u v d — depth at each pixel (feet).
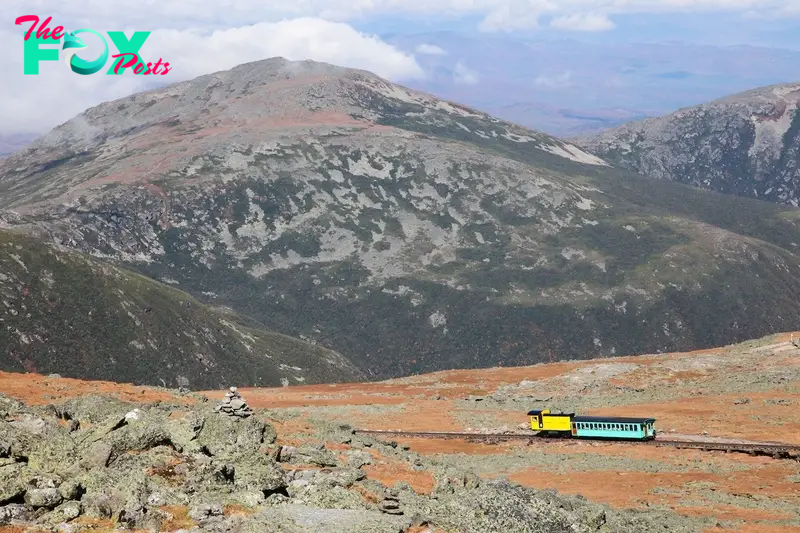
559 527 127.54
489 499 130.31
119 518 99.14
